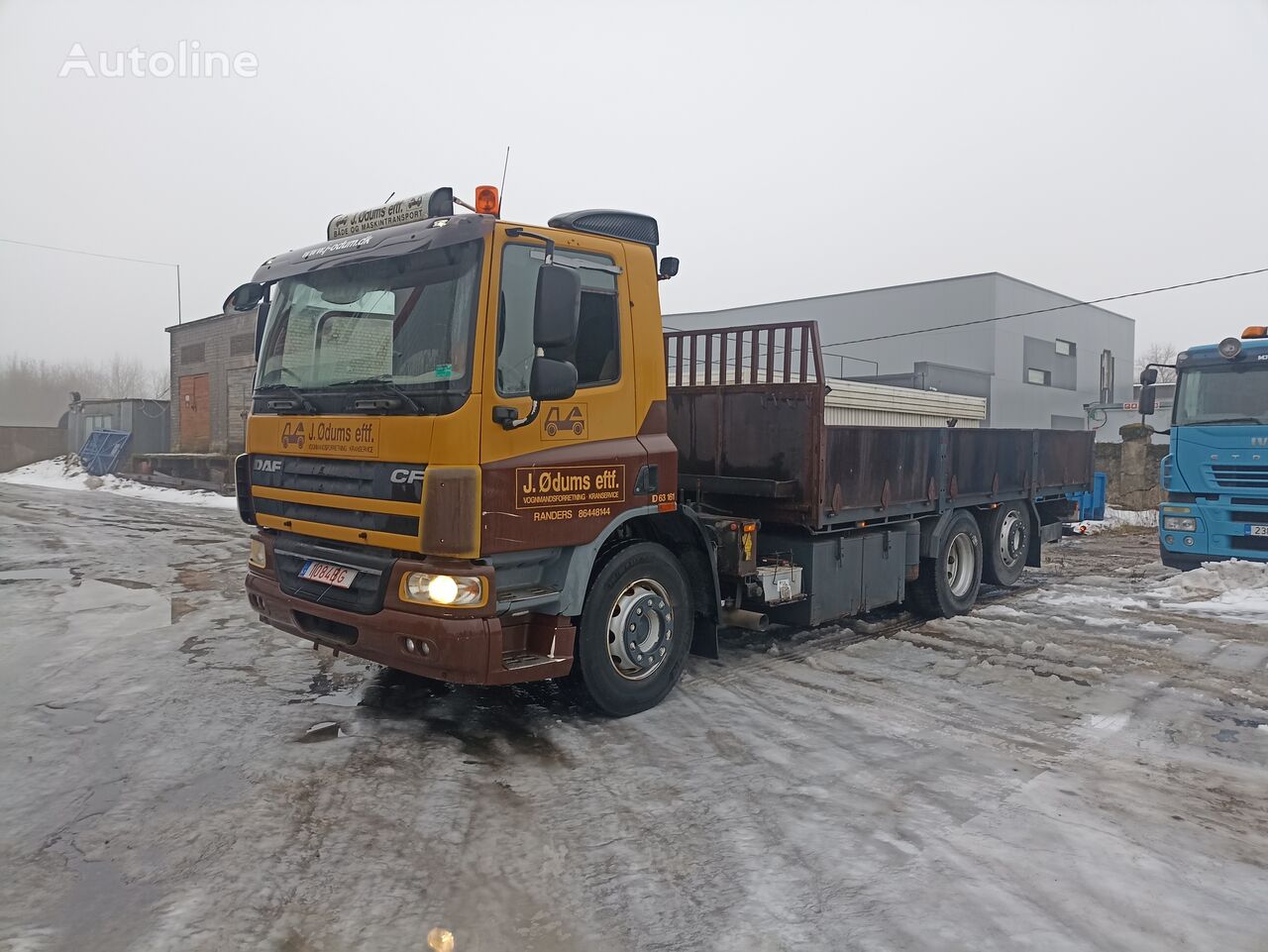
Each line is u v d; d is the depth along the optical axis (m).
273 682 5.88
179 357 29.30
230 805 3.96
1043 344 33.69
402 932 3.02
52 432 37.62
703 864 3.53
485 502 4.33
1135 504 20.03
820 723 5.20
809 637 7.33
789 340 6.49
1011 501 9.37
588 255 4.94
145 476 27.70
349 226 5.35
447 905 3.20
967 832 3.82
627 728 5.07
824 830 3.83
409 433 4.39
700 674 6.22
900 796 4.19
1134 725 5.25
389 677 6.01
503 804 4.04
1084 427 36.38
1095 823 3.93
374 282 4.81
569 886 3.35
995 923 3.12
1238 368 9.98
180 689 5.68
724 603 6.22
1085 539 15.45
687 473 7.14
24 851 3.54
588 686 5.00
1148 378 10.95
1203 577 9.38
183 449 29.31
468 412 4.27
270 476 5.29
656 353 5.35
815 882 3.39
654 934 3.04
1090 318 37.03
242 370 26.06
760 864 3.53
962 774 4.47
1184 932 3.08
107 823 3.78
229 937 2.95
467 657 4.30
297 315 5.27
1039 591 9.50
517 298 4.54
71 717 5.13
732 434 6.80
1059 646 7.04
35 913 3.08
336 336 4.96
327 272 5.11
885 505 7.06
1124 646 7.08
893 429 7.14
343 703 5.43
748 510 6.70
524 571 4.67
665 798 4.13
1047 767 4.59
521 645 4.79
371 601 4.53
